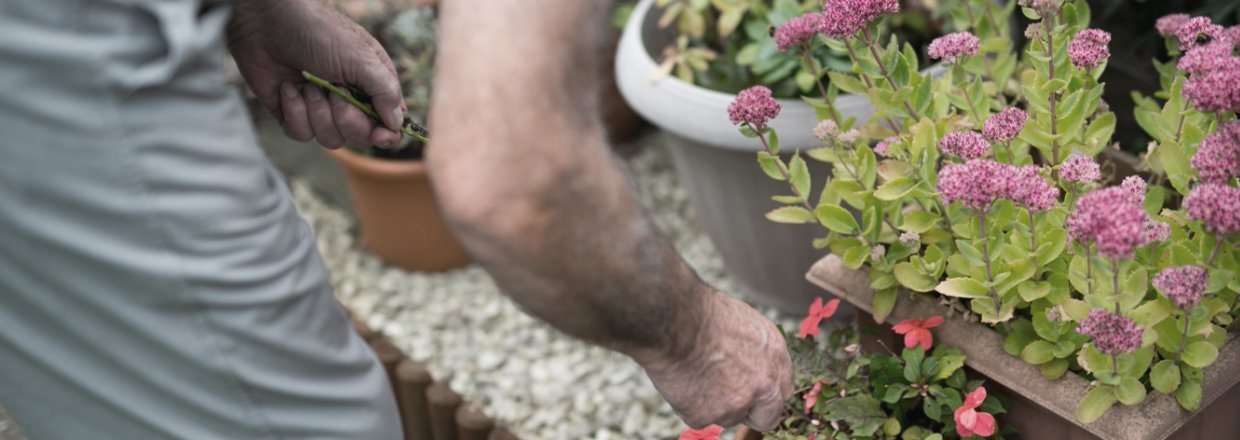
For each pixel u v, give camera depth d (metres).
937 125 1.53
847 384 1.60
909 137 1.51
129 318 1.07
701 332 1.09
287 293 1.10
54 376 1.14
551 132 0.89
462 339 2.57
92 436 1.18
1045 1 1.43
